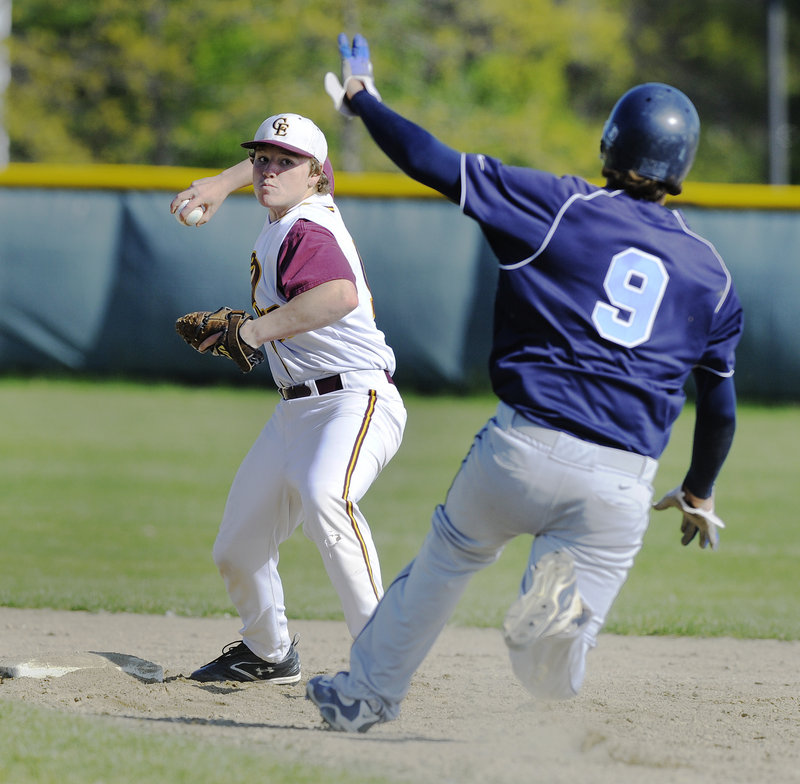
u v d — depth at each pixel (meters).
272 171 15.64
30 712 13.41
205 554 29.88
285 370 15.89
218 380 62.19
